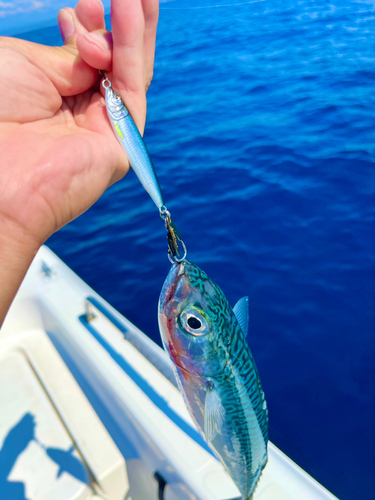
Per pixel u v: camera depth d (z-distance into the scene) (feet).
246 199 3.63
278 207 3.46
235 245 3.16
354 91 5.37
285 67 6.73
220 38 9.22
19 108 0.85
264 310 2.60
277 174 3.90
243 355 0.71
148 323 2.74
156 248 3.38
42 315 1.89
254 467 0.76
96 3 0.94
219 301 0.70
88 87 0.95
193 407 0.73
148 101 6.23
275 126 4.83
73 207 0.79
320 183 3.65
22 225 0.71
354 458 1.83
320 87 5.71
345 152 4.02
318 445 1.89
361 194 3.43
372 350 2.27
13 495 1.31
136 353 1.53
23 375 1.71
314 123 4.72
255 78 6.50
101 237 3.64
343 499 1.67
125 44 0.85
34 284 1.95
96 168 0.82
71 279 1.97
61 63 0.90
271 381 2.20
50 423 1.52
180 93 6.39
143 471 1.31
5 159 0.73
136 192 4.22
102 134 0.89
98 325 1.67
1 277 0.69
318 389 2.13
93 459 1.39
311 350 2.32
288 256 2.97
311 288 2.70
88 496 1.33
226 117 5.31
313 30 8.64
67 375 1.69
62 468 1.38
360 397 2.06
